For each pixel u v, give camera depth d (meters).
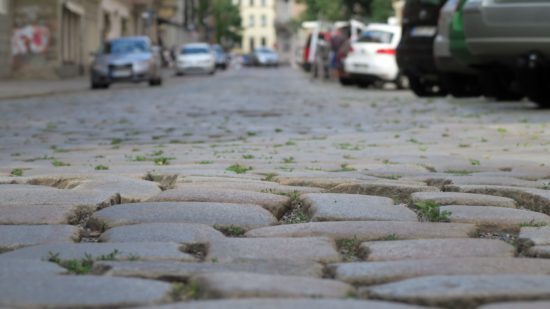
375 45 24.06
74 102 17.53
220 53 62.06
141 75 27.34
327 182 4.89
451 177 5.23
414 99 17.39
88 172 5.46
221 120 11.84
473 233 3.51
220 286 2.38
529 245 3.23
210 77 40.88
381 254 3.00
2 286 2.43
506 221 3.73
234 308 2.14
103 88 27.05
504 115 11.99
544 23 11.42
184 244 3.18
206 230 3.41
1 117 12.66
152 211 3.83
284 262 2.84
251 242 3.18
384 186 4.66
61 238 3.32
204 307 2.15
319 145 8.00
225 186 4.73
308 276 2.69
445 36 15.25
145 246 3.08
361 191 4.68
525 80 12.69
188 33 92.06
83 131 9.98
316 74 34.81
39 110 14.59
